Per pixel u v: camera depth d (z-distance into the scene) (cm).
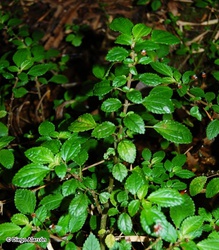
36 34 73
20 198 38
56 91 72
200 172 57
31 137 60
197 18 74
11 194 54
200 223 35
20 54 51
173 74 46
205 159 58
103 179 46
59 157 35
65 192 35
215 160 58
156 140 60
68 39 75
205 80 67
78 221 38
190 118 62
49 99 71
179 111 62
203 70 67
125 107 37
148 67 60
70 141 36
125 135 39
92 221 42
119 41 36
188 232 35
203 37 72
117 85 37
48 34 81
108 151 38
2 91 67
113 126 37
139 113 57
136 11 79
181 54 67
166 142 56
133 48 37
